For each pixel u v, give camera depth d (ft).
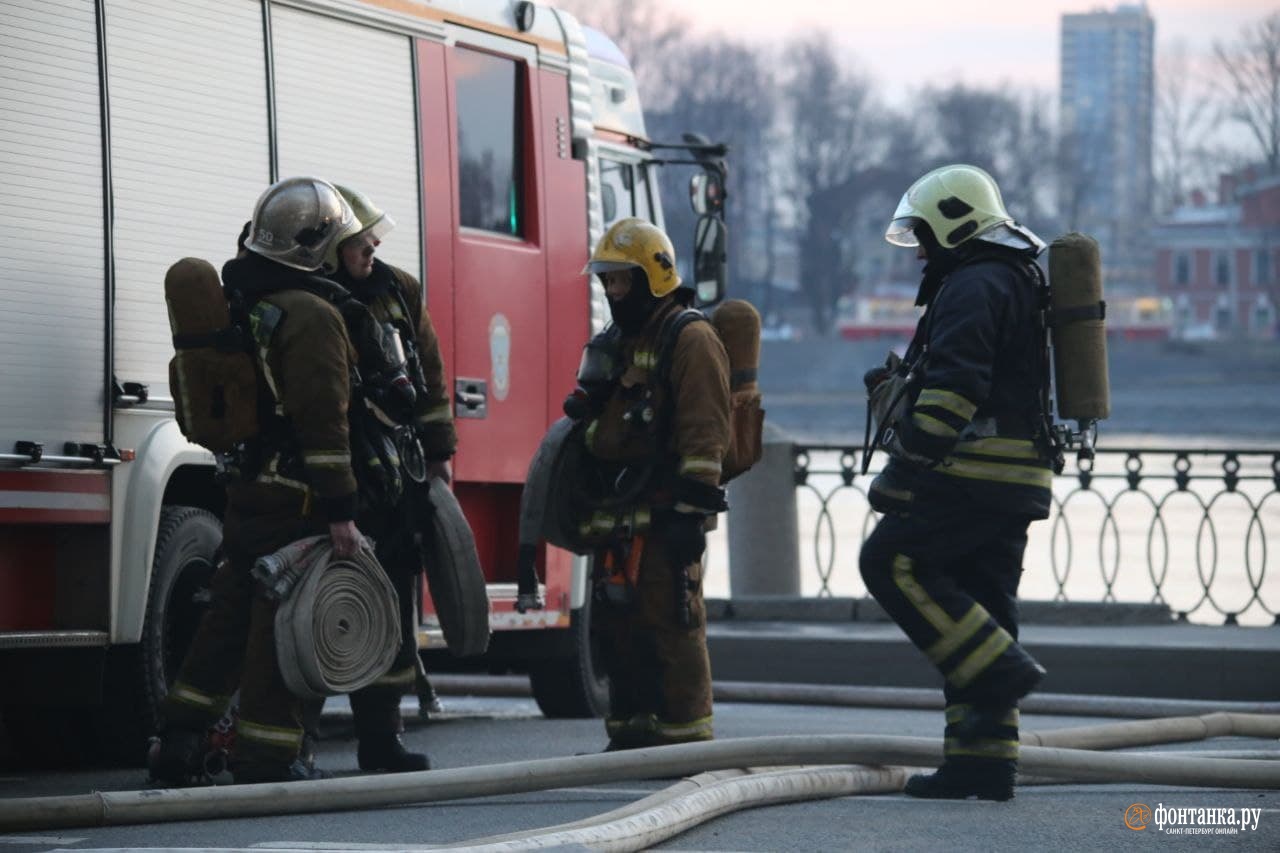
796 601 128.88
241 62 79.20
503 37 96.02
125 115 73.20
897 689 107.65
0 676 73.61
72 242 70.69
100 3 72.38
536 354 96.48
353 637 64.23
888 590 63.36
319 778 68.49
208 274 63.62
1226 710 98.02
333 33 84.64
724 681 116.37
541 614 96.43
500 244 94.58
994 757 64.18
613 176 107.24
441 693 111.65
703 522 69.51
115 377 72.13
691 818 58.80
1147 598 178.19
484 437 92.58
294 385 63.26
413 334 69.51
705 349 68.03
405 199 88.63
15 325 68.49
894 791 66.59
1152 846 57.00
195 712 66.54
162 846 55.72
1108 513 136.46
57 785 72.18
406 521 67.82
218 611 66.23
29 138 69.26
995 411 63.46
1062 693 110.83
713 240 111.04
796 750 64.69
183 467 77.66
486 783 62.18
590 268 68.90
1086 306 63.93
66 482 70.13
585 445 69.77
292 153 81.87
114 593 71.92
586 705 100.37
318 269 65.46
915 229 65.41
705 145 111.04
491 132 95.04
